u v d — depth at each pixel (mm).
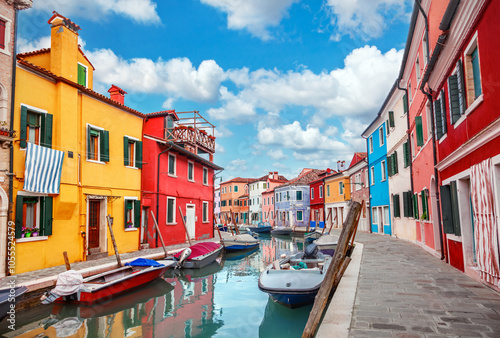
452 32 6406
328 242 14859
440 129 8508
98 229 12633
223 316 7105
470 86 6211
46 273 9055
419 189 12930
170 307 7793
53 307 7594
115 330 6262
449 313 4363
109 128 13102
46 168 10023
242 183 55906
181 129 20062
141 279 8969
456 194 7184
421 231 12711
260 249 20797
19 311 7160
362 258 9820
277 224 42875
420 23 10531
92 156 12250
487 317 4168
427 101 10320
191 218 20234
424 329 3801
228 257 17016
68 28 11367
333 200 32594
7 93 9195
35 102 10117
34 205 10109
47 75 10500
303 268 8070
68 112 11086
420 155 12328
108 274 8805
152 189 16062
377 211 22625
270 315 7109
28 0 9656
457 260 7629
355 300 5113
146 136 16297
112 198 12969
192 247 13219
